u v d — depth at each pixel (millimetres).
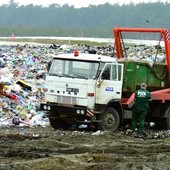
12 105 51500
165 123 49969
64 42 152000
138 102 45719
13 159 32031
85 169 29719
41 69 77312
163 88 50719
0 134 42000
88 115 45312
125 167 30406
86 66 45906
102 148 36531
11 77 64938
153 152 36219
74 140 40094
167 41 51281
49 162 30578
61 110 46156
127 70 48219
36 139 39750
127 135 44250
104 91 46031
